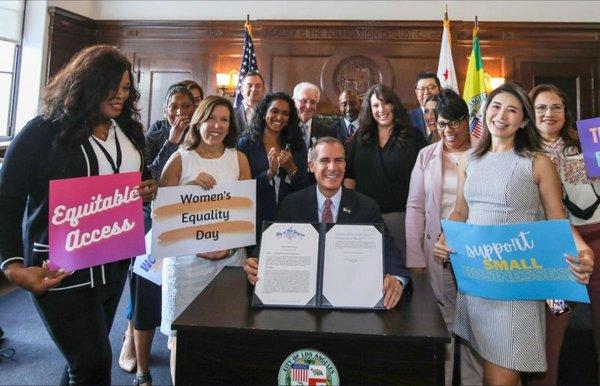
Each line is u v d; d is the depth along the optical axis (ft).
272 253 4.31
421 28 16.98
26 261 3.98
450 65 14.01
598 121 5.35
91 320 4.16
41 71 16.02
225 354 3.76
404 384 3.60
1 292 10.97
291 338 3.69
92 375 4.10
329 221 5.30
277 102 7.20
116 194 4.31
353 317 3.91
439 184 6.28
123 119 4.74
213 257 5.95
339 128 10.29
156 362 7.79
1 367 7.48
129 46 18.28
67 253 3.98
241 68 14.90
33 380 7.11
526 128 4.48
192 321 3.77
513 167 4.40
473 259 4.29
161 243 5.16
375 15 17.44
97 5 18.34
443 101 6.18
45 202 4.02
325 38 17.39
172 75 18.19
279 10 17.81
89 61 4.05
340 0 17.58
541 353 4.31
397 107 7.09
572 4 16.76
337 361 3.66
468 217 4.89
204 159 6.02
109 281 4.40
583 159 5.58
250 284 4.87
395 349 3.61
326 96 17.43
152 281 6.28
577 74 16.72
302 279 4.21
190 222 5.31
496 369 4.44
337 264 4.25
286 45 17.54
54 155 3.99
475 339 4.64
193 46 18.04
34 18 16.11
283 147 7.43
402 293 4.50
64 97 4.00
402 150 7.04
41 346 8.30
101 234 4.20
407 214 6.62
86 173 4.16
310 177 7.59
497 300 4.36
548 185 4.31
